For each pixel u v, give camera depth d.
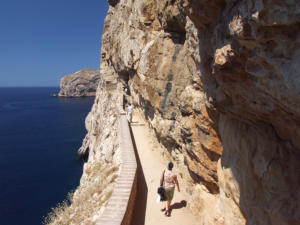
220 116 4.69
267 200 3.17
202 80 4.97
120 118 17.38
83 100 138.38
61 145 46.12
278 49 2.11
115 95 28.55
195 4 3.44
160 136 10.44
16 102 133.25
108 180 10.78
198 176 6.39
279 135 3.03
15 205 23.97
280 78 2.17
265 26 2.06
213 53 3.68
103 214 5.92
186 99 6.46
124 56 18.02
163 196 6.70
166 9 8.90
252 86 2.72
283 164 2.96
